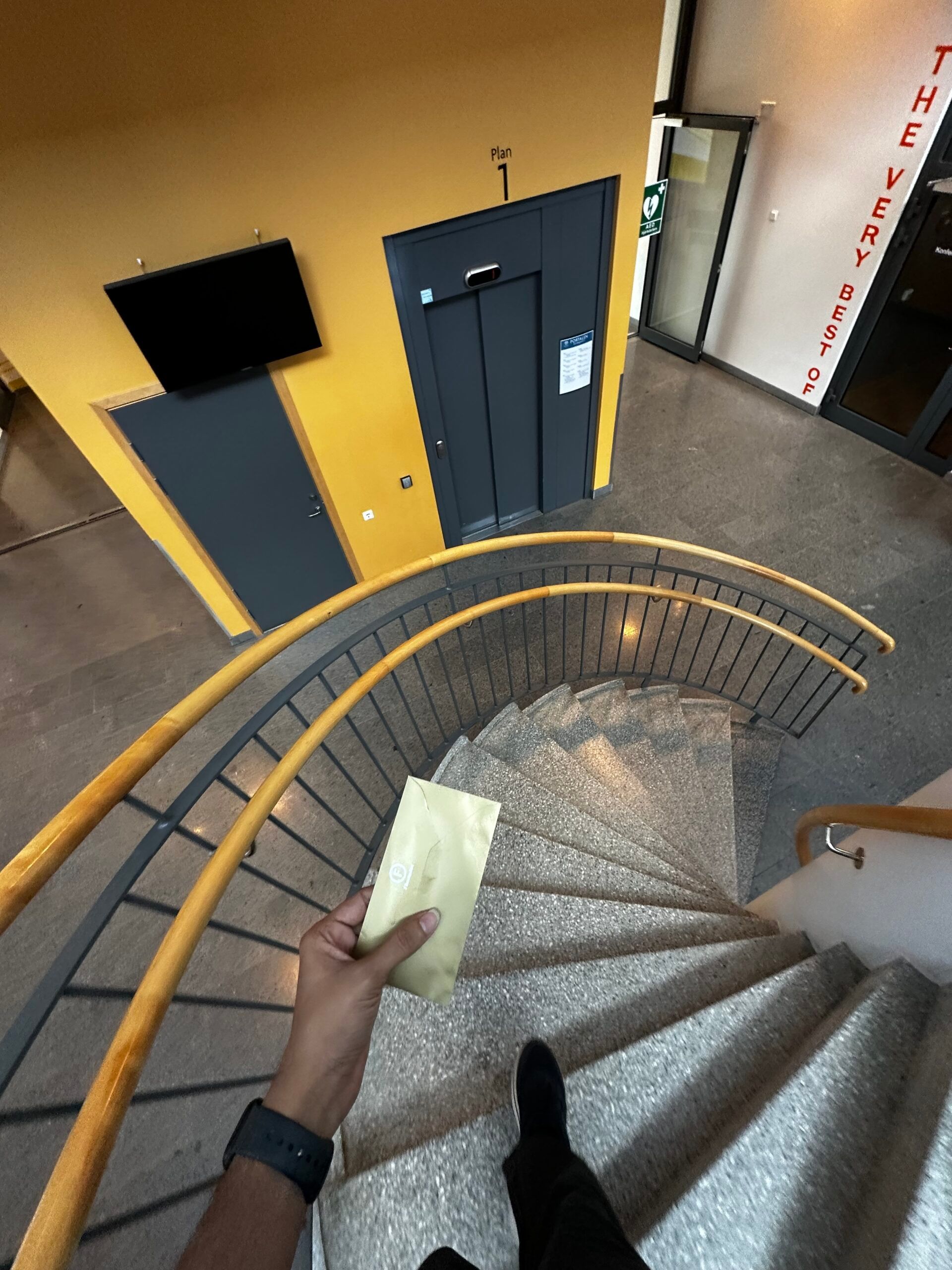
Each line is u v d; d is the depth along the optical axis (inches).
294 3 76.9
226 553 138.6
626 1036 55.8
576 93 103.3
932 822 47.4
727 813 114.9
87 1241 31.4
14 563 192.1
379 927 37.1
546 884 78.8
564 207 119.9
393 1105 51.5
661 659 151.3
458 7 85.8
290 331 106.0
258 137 86.7
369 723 137.2
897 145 158.7
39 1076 90.4
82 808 35.5
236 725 141.3
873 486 185.9
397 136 95.3
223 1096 85.1
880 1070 44.2
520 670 146.6
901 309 177.5
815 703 140.3
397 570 78.3
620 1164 44.3
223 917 106.0
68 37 70.2
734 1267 35.6
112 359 100.2
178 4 72.1
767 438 208.8
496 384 147.7
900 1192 34.8
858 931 61.0
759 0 168.2
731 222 208.5
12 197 79.7
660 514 187.3
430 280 117.4
